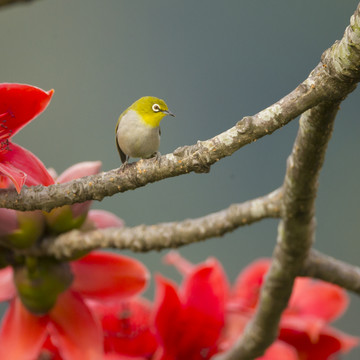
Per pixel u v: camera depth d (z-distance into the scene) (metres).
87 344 5.58
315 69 5.46
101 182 5.50
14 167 5.51
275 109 5.46
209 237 5.57
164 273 15.24
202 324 5.61
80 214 5.57
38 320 5.59
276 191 5.57
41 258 5.58
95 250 5.61
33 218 5.55
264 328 5.58
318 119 5.49
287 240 5.56
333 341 5.64
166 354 5.60
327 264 5.59
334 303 5.68
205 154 5.47
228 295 5.70
